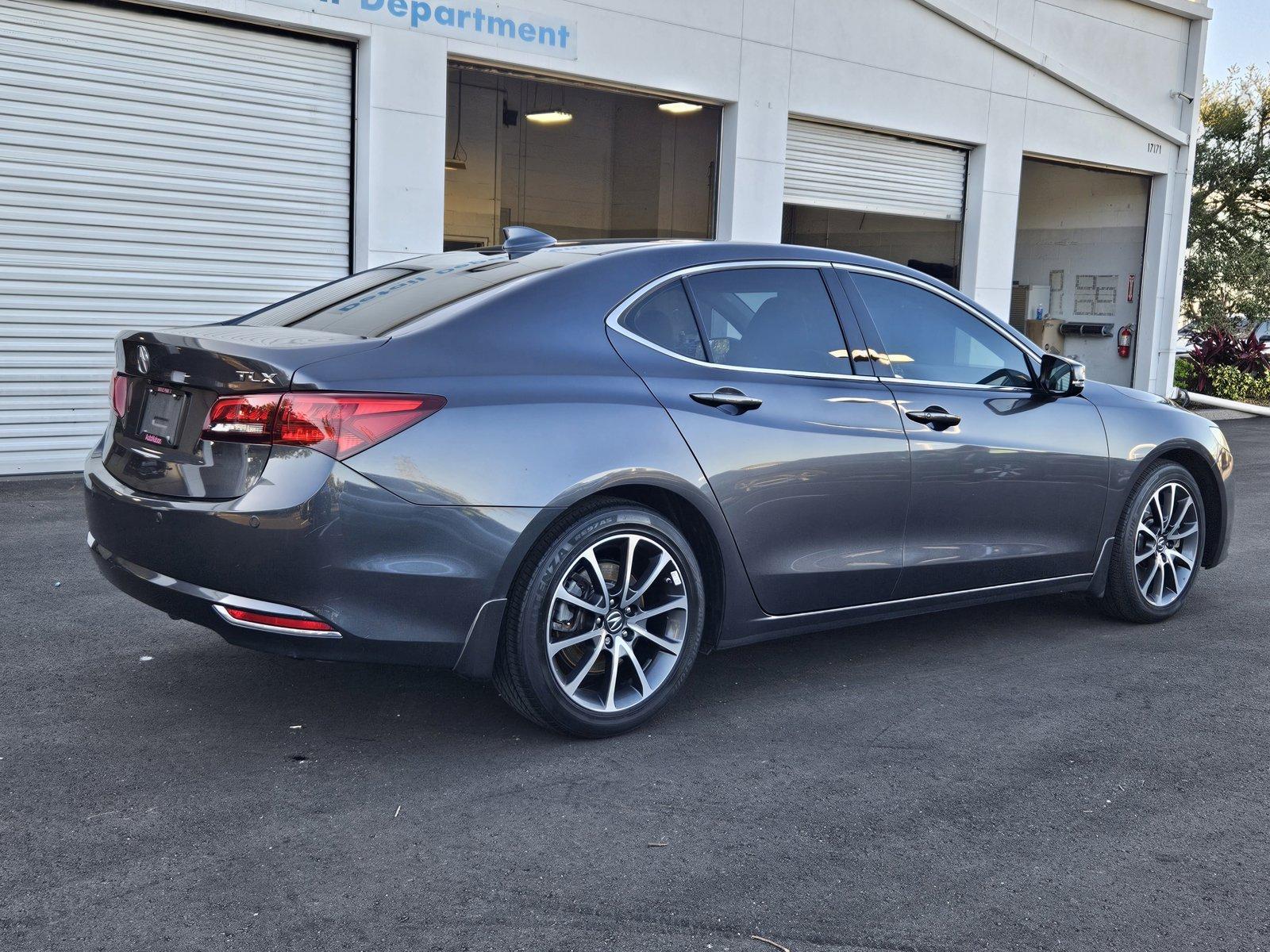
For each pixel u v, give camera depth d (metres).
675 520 3.74
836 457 3.89
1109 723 3.83
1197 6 16.42
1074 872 2.79
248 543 3.00
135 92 8.47
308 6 8.95
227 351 3.10
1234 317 23.41
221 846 2.79
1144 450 4.86
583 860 2.78
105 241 8.50
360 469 3.02
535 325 3.47
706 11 11.41
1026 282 18.80
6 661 4.12
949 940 2.46
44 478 8.21
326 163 9.47
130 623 4.62
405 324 3.40
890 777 3.34
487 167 12.78
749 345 3.86
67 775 3.17
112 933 2.39
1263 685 4.27
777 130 12.20
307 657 3.10
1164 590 5.16
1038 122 14.84
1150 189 16.98
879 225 13.84
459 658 3.24
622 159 12.84
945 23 13.52
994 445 4.34
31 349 8.30
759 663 4.41
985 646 4.71
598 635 3.47
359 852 2.78
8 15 7.89
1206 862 2.86
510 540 3.21
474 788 3.17
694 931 2.47
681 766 3.37
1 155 7.99
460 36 9.80
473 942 2.40
